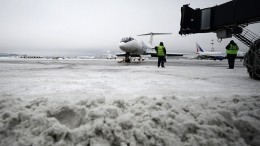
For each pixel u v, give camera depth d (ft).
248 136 6.47
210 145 5.73
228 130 6.60
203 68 49.32
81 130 5.95
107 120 6.44
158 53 48.52
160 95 13.53
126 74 29.86
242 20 47.50
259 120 7.34
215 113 7.66
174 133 6.29
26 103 8.64
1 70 37.19
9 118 6.42
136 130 6.03
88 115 6.82
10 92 14.06
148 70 38.99
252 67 24.34
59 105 8.02
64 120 7.16
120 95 13.33
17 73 30.53
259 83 20.71
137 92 14.69
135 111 7.75
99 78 24.09
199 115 7.47
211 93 14.61
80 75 27.86
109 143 5.76
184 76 27.89
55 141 5.75
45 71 35.09
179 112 7.75
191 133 6.35
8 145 5.50
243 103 9.45
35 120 6.39
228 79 24.45
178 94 14.11
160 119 6.84
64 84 18.58
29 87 16.55
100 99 8.87
